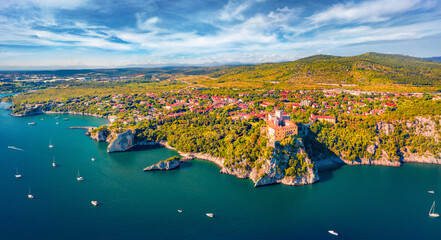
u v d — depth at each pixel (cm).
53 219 15800
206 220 15912
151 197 18512
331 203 18012
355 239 14338
